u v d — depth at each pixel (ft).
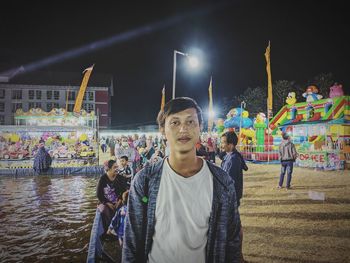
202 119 6.54
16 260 17.80
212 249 5.98
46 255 18.47
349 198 29.48
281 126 68.80
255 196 31.27
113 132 129.90
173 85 34.04
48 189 42.50
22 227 24.14
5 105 190.80
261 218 23.30
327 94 113.50
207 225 5.99
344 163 55.26
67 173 61.26
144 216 6.08
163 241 5.89
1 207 31.24
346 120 55.36
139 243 6.09
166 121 6.21
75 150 66.85
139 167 36.35
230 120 77.20
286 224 21.67
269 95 68.28
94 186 44.96
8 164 62.59
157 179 6.14
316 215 23.80
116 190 18.72
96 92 196.24
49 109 193.98
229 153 16.93
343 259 15.71
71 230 23.30
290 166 35.06
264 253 16.62
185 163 6.10
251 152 71.56
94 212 28.84
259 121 69.56
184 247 5.82
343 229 20.39
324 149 56.29
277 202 28.40
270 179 42.70
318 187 35.78
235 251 6.50
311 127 62.59
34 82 193.47
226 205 6.15
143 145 71.72
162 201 5.98
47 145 65.62
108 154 104.32
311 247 17.37
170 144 6.14
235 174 16.24
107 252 15.99
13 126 65.62
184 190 5.97
